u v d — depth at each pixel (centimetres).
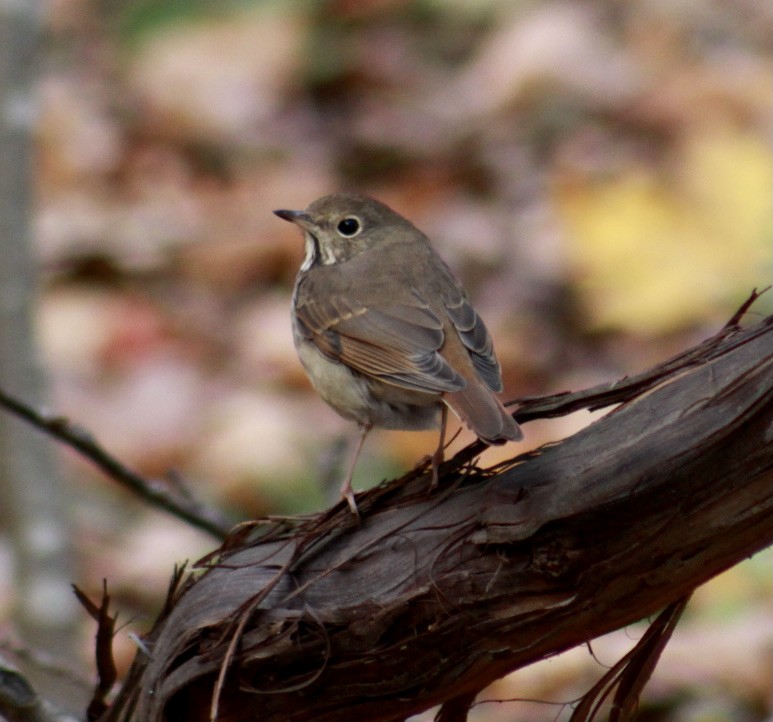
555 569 483
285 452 1268
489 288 1427
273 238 1555
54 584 990
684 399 470
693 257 1388
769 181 1450
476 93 1695
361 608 510
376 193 1603
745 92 1608
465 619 499
